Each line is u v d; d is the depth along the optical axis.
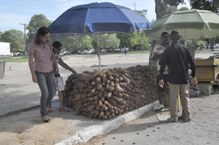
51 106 5.39
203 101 6.18
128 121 4.89
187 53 4.71
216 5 9.02
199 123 4.64
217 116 5.01
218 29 6.05
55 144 3.64
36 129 3.99
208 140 3.90
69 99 5.25
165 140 3.95
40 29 4.27
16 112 5.46
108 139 4.10
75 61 27.72
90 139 4.09
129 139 4.05
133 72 5.45
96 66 19.66
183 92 4.74
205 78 6.82
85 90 4.80
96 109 4.70
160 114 5.28
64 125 4.34
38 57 4.26
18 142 3.63
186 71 4.69
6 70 17.83
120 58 30.72
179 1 8.51
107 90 4.75
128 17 5.16
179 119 4.85
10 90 8.67
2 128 4.14
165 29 5.82
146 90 5.79
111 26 5.00
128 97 5.07
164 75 5.41
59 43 5.13
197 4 9.15
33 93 7.96
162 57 4.75
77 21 5.00
